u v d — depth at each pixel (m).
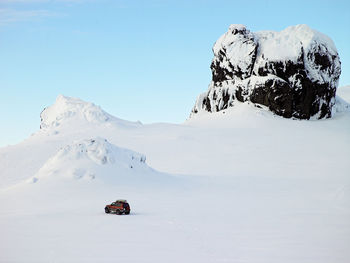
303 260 17.31
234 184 60.88
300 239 22.28
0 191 47.41
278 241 21.48
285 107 131.25
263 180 65.88
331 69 133.12
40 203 38.31
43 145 121.25
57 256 16.64
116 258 16.48
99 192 45.41
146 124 158.12
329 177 69.94
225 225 26.81
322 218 31.08
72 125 146.75
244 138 114.19
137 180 53.88
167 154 105.00
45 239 20.31
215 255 17.70
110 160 56.34
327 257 18.06
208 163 92.31
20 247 18.34
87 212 32.25
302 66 130.00
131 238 21.00
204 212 33.84
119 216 29.86
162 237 21.59
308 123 127.50
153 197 44.50
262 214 33.22
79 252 17.45
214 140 114.38
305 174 75.38
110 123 146.88
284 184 60.88
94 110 153.75
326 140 108.56
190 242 20.47
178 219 29.00
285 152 98.69
